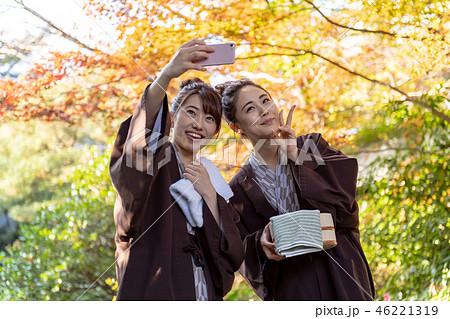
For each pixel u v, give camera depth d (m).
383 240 3.52
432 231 3.34
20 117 4.11
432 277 3.22
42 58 3.98
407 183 3.53
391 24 4.21
